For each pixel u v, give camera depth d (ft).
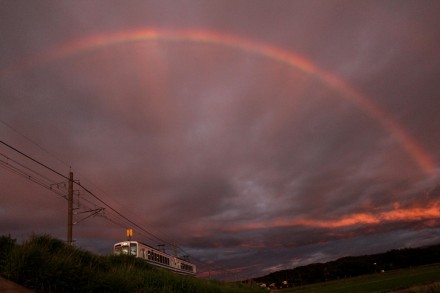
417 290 144.05
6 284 31.78
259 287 133.69
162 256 134.82
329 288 285.84
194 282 67.67
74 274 37.55
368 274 497.05
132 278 50.57
